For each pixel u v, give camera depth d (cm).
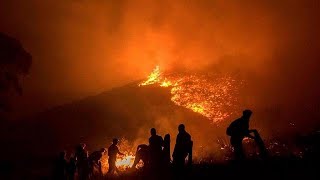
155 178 1273
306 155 1223
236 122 1175
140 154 1466
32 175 2408
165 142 1302
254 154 1375
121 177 1562
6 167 2680
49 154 3303
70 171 1667
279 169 1063
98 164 1828
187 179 1177
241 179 1048
